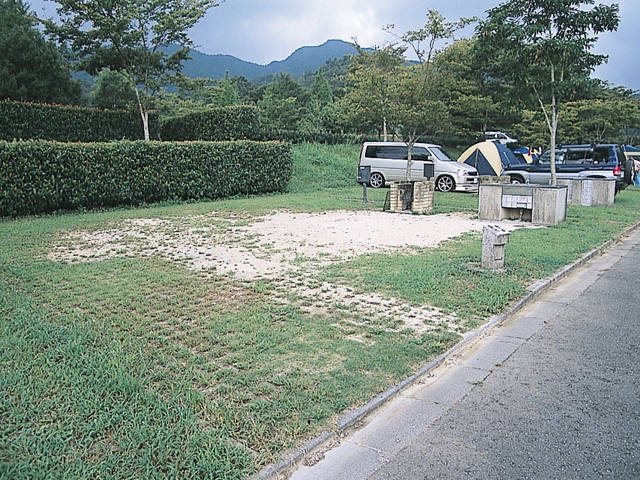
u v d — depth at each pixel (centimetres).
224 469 268
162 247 858
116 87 2548
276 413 326
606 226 1123
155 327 486
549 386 383
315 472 282
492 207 1188
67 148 1305
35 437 289
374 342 457
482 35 1334
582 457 292
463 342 463
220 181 1655
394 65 1877
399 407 354
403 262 739
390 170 2012
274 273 691
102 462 271
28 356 399
